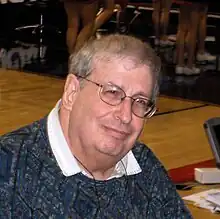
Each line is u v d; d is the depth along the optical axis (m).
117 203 1.85
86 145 1.75
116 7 10.43
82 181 1.78
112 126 1.71
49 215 1.70
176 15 10.97
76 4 7.48
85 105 1.73
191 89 7.32
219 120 2.90
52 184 1.73
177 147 4.70
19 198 1.69
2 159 1.71
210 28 10.62
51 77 7.57
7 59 8.66
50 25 10.52
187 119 5.73
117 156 1.76
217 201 2.72
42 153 1.76
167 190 2.01
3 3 10.52
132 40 1.74
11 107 5.79
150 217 1.95
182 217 2.03
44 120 1.84
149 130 5.19
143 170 1.98
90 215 1.78
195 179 3.06
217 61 9.28
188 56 8.31
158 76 1.76
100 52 1.72
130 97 1.71
